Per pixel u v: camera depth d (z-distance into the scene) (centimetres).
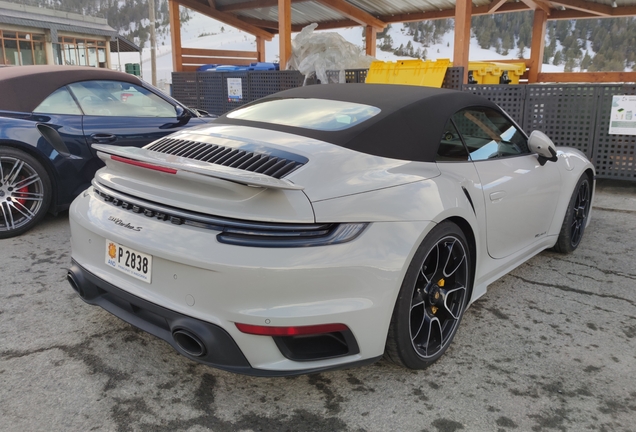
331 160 219
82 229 237
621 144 614
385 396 221
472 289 267
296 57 918
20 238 417
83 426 195
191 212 200
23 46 3253
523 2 1067
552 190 357
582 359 254
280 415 206
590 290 342
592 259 403
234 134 250
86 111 459
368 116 253
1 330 267
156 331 212
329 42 879
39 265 360
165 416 203
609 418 208
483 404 216
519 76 1046
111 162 237
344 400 217
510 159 317
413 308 231
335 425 201
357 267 196
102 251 227
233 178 181
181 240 196
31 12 3278
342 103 275
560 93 633
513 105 664
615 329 288
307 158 217
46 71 447
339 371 239
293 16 1372
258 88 912
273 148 227
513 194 304
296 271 186
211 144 241
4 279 334
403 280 213
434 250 233
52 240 414
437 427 201
